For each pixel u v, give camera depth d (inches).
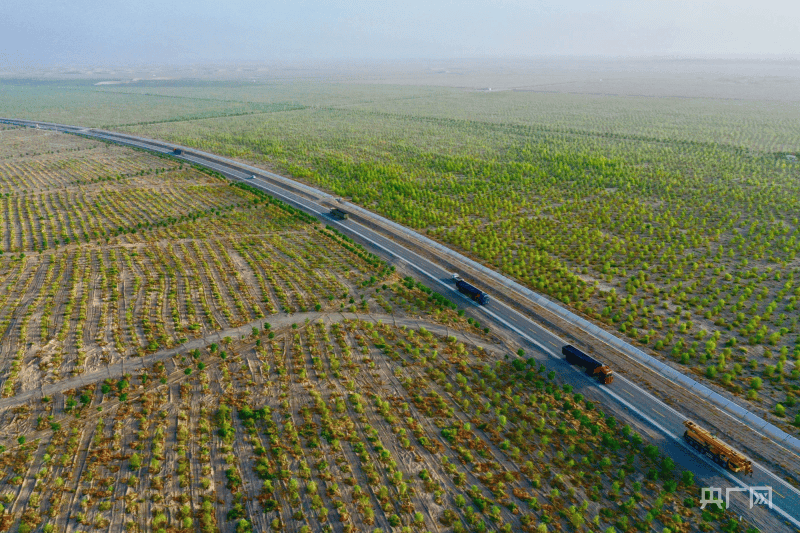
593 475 1904.5
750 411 2224.4
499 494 1809.8
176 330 2792.8
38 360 2504.9
